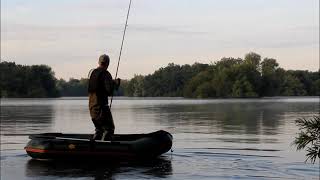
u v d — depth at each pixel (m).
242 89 110.94
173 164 10.74
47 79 144.50
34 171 9.89
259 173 9.45
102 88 11.30
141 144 11.39
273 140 16.33
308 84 131.00
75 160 11.30
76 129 21.67
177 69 150.62
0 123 25.83
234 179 8.84
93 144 11.25
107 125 11.45
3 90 134.75
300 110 42.19
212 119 29.23
